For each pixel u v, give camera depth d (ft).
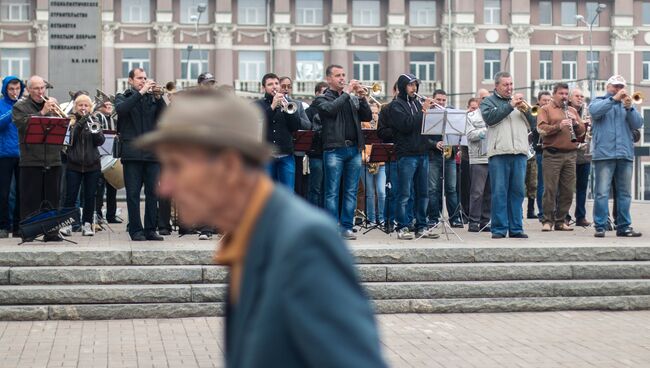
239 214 10.48
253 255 10.18
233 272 10.64
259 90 220.64
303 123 55.57
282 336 9.80
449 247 46.29
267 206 10.35
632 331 39.14
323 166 54.70
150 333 37.86
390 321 40.96
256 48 222.07
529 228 62.90
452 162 62.85
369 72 224.74
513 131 53.88
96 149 55.01
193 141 10.18
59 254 43.32
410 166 53.26
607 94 56.29
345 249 10.01
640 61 225.76
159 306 41.14
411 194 57.11
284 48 221.25
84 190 55.06
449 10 218.18
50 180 51.37
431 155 61.46
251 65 222.48
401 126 53.06
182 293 41.65
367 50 224.33
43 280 41.98
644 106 225.35
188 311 41.32
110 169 63.67
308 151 55.52
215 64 220.23
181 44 219.20
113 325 39.50
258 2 222.48
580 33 224.94
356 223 65.92
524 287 44.01
